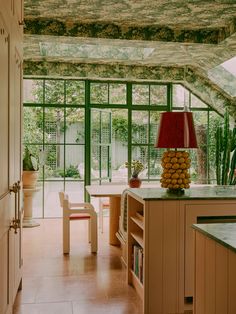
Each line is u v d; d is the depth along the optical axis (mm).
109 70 7441
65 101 7664
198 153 8070
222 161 6633
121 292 3861
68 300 3656
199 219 3506
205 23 5512
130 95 7836
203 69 7359
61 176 7746
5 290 2705
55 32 5457
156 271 3363
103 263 4820
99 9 4961
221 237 2018
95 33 5574
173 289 3383
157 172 7980
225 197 3426
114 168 7945
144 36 5719
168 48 6230
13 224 2900
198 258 2332
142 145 7941
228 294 1919
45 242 5820
